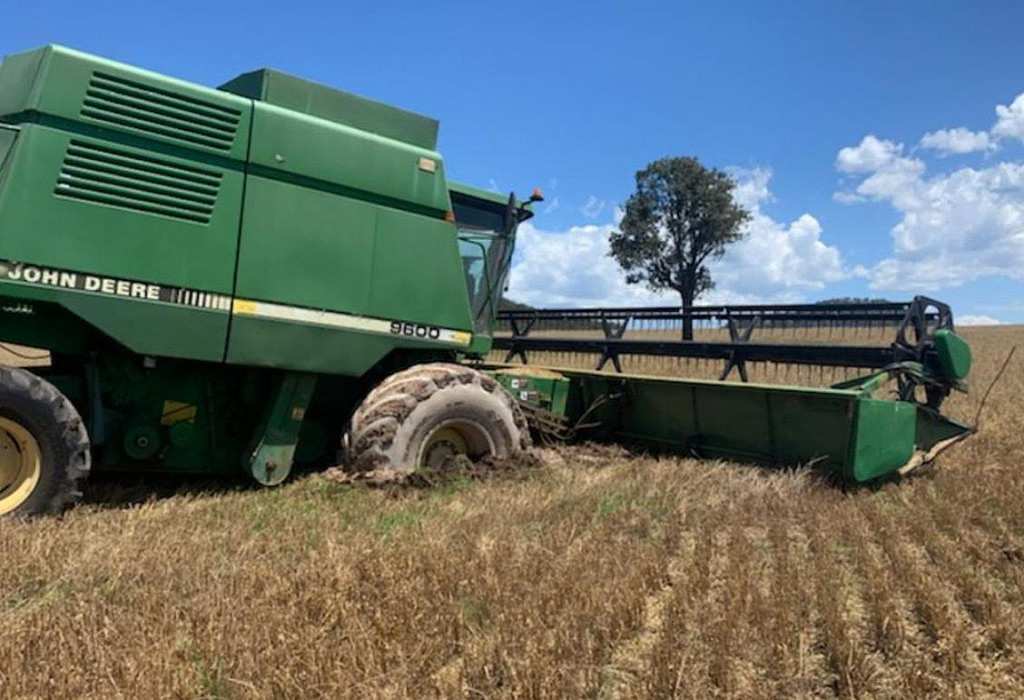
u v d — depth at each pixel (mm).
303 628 3076
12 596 3461
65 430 4715
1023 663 3197
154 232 5129
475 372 6527
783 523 5309
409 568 3783
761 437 7266
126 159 5055
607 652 3133
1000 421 10453
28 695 2533
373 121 6402
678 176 58719
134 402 5520
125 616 3184
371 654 2881
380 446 5910
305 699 2598
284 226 5660
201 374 5750
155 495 5449
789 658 3102
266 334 5582
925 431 7227
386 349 6211
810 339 8289
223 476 6207
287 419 5832
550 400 8352
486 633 3158
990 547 4750
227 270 5406
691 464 7168
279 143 5645
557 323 10992
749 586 3889
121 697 2521
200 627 3070
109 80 5023
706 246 60531
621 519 5188
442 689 2734
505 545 4266
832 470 6660
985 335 53219
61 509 4723
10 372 4566
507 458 6566
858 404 6445
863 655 3139
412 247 6348
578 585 3699
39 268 4719
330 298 5875
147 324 5102
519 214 7562
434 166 6488
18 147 4730
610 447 8086
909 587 3984
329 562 3863
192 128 5297
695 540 4859
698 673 2967
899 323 7500
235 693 2643
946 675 3096
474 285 7234
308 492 5625
